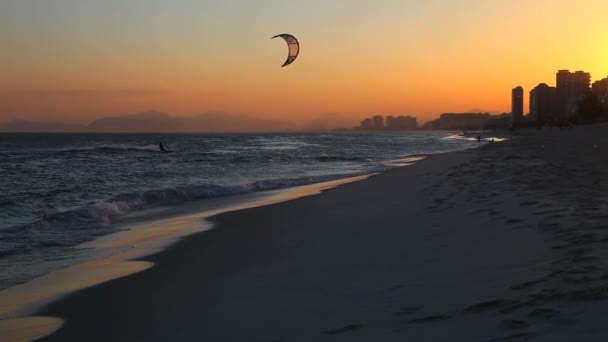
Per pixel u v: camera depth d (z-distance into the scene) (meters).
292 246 8.54
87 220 12.66
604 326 3.21
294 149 65.19
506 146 47.69
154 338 4.71
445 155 39.25
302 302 5.20
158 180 24.34
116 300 6.07
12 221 13.28
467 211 9.24
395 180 18.56
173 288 6.46
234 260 7.88
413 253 6.66
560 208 8.08
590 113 154.00
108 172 29.27
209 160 41.34
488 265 5.40
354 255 7.16
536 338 3.20
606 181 11.59
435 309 4.22
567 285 4.15
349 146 76.56
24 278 7.32
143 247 9.35
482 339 3.37
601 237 5.78
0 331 5.19
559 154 26.98
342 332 4.07
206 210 14.33
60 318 5.54
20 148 70.94
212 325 4.86
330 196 15.55
